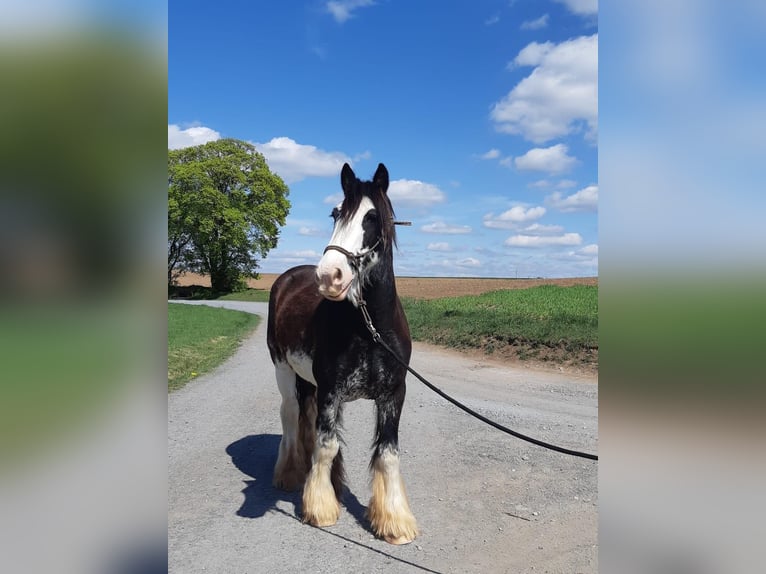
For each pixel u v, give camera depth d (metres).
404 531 3.69
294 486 4.66
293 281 5.02
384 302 3.63
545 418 7.18
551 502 4.36
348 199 3.46
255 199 46.31
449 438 6.18
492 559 3.46
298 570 3.31
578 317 14.93
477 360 13.20
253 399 8.23
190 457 5.57
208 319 21.42
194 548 3.59
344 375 3.73
